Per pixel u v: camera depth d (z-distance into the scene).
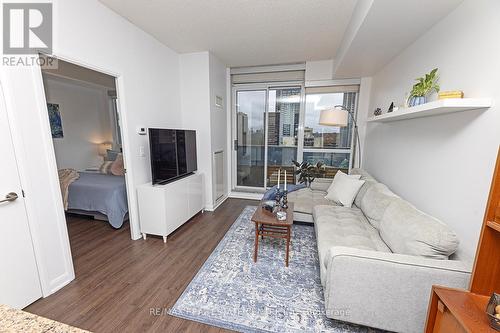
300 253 2.39
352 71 3.36
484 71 1.28
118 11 2.28
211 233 2.90
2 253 1.49
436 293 1.05
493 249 0.97
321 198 3.13
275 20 2.44
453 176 1.52
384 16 1.70
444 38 1.68
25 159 1.58
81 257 2.32
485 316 0.88
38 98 1.65
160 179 2.78
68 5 1.85
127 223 3.17
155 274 2.04
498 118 1.17
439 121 1.69
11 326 0.58
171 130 2.94
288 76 4.18
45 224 1.73
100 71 2.20
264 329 1.47
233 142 4.68
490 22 1.23
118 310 1.62
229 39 2.95
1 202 1.45
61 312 1.61
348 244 1.80
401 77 2.48
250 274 2.04
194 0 2.07
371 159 3.42
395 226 1.68
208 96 3.50
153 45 2.91
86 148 4.92
